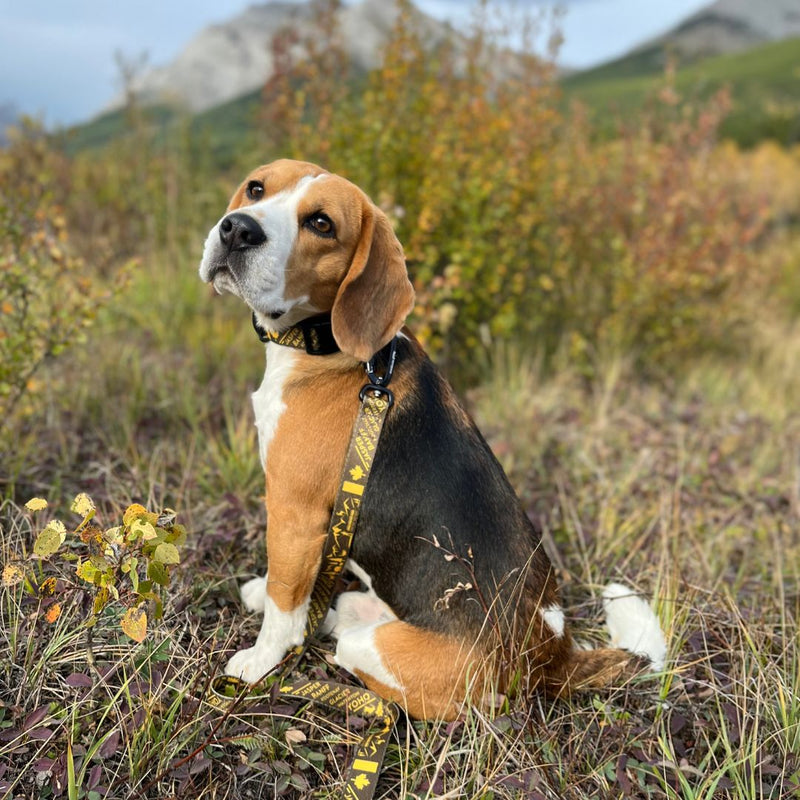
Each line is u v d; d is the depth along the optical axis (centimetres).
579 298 213
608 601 98
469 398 169
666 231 207
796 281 310
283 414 88
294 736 82
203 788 78
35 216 127
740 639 100
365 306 86
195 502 115
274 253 83
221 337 176
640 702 93
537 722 87
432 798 77
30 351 115
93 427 131
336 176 89
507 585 86
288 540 87
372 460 86
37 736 78
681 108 243
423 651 85
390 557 87
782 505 140
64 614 88
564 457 147
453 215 171
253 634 95
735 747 88
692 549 119
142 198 252
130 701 79
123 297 181
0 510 102
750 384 211
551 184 206
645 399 188
